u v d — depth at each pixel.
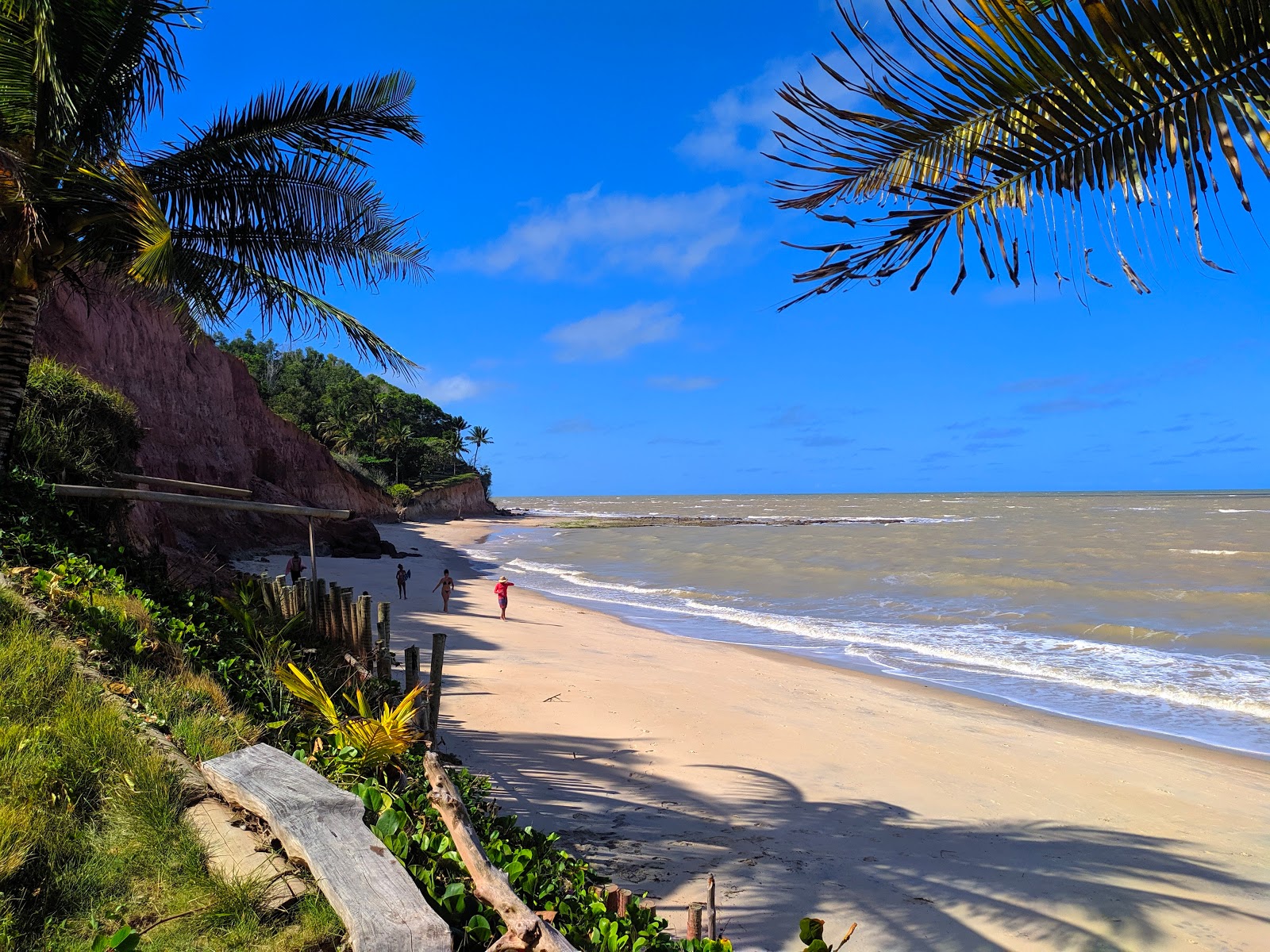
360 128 10.75
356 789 4.84
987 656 20.31
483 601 28.59
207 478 36.25
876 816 9.34
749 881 7.39
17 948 3.29
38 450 11.87
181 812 4.29
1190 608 27.94
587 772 10.19
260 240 10.91
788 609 29.16
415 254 11.38
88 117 10.07
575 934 3.98
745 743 11.87
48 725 4.79
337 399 113.50
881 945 6.48
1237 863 8.41
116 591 7.90
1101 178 2.04
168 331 36.62
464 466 142.38
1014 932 6.81
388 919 3.28
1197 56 1.90
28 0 8.66
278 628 9.45
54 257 9.80
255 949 3.33
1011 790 10.51
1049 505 155.62
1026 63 2.01
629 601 31.67
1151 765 11.77
